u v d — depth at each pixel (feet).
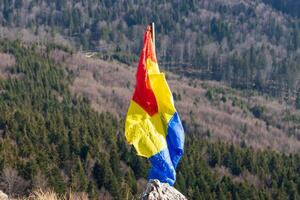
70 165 420.36
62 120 534.37
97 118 622.54
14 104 642.22
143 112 70.13
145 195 65.05
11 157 367.04
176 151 70.54
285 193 457.68
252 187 438.40
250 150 555.28
